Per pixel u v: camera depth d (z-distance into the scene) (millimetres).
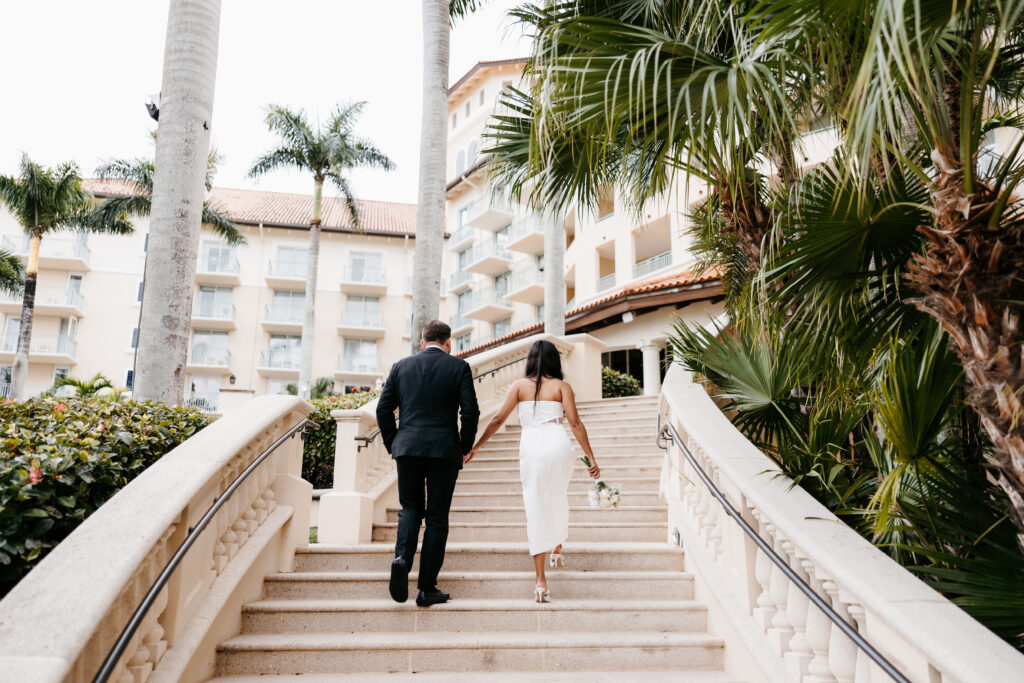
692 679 3611
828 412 4129
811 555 2881
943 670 2107
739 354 4840
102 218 27953
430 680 3570
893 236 3285
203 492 3441
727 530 4113
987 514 3219
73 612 2254
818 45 2773
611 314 17328
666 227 22094
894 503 3361
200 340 37188
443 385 4492
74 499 3105
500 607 4230
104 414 4297
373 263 39094
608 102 3088
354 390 13977
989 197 2615
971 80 2562
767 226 4340
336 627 4145
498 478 7887
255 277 37906
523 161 5609
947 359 3143
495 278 34781
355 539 5668
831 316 3471
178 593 3279
